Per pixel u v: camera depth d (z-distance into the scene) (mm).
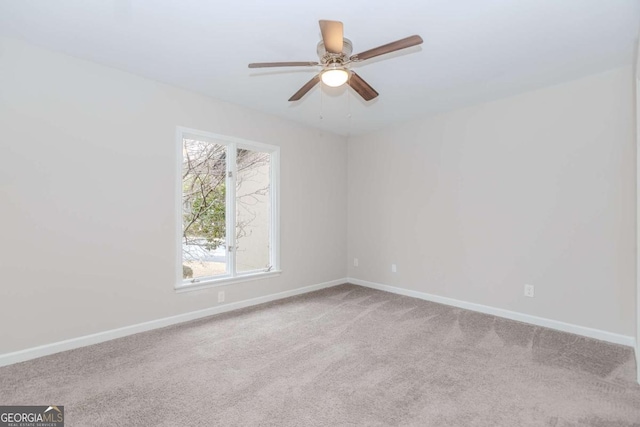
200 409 1890
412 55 2613
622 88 2789
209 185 3639
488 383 2184
